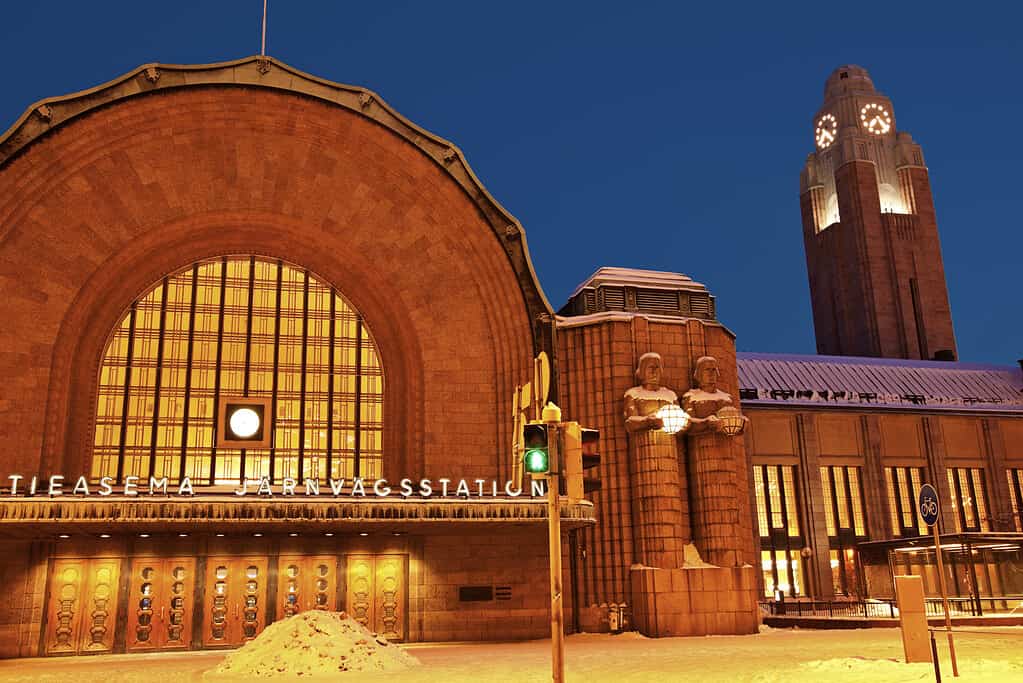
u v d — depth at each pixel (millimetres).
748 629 30281
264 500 25484
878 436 51875
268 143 31109
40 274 28375
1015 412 55469
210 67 30109
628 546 31047
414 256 32188
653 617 29609
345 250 31859
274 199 31188
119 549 27938
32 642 26484
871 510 50344
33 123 28297
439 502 26719
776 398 51812
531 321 31938
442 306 32094
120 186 29672
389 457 31062
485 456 31250
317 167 31609
